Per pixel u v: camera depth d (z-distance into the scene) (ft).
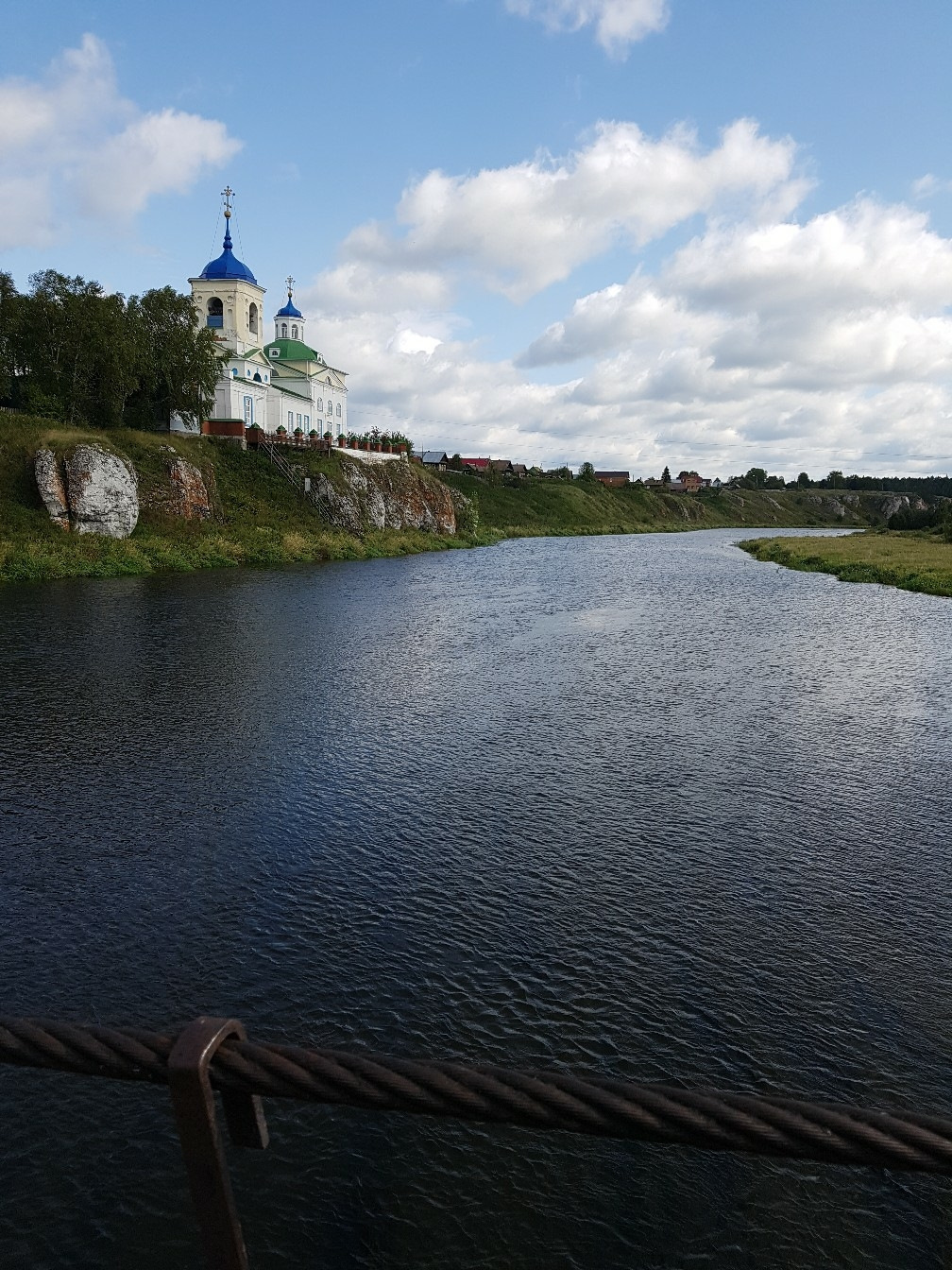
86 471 143.84
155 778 43.06
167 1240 17.78
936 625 91.09
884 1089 21.57
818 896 31.32
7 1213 18.35
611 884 32.17
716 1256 17.35
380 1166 19.62
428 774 43.83
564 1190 18.97
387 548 194.39
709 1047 23.09
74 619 88.58
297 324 279.90
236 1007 24.82
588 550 229.66
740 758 46.37
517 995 25.36
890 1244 17.54
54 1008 24.76
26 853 34.68
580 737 50.06
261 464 203.51
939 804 39.91
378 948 27.89
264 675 65.16
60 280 169.07
